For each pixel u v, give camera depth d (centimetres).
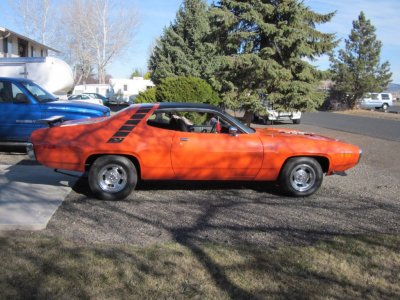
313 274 394
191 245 455
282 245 464
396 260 430
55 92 1686
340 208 618
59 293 344
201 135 644
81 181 733
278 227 526
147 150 625
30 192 650
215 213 577
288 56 1422
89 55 4875
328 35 1444
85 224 518
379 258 433
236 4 1392
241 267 402
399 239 486
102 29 4822
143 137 629
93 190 623
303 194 672
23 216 527
